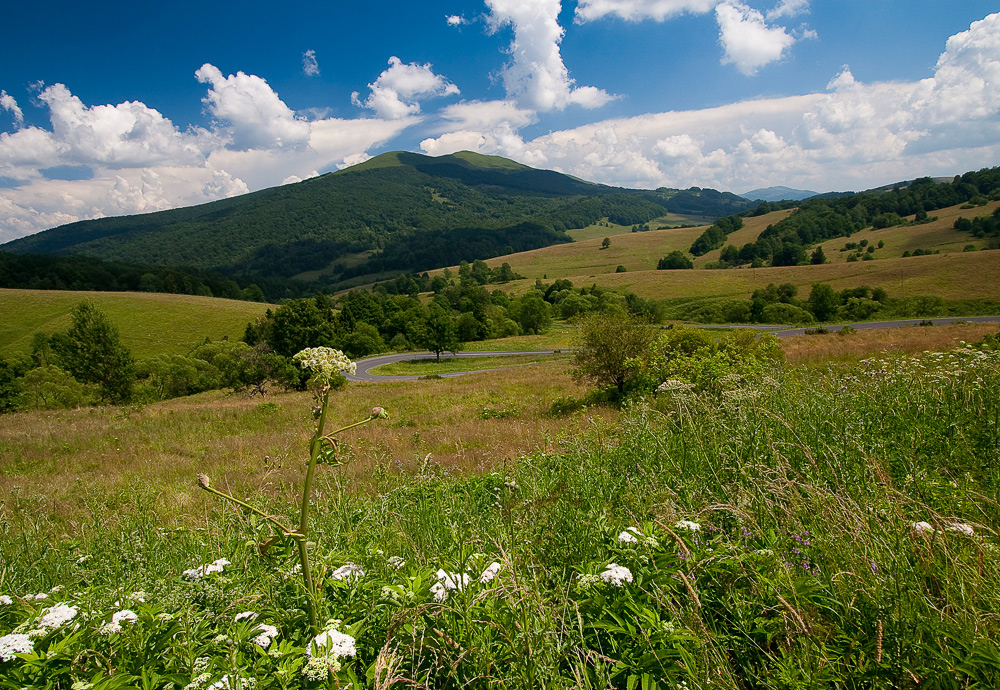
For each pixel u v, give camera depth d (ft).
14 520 20.34
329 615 6.73
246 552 9.89
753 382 22.06
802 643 6.11
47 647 5.91
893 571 7.34
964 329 107.24
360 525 12.42
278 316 229.04
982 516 9.43
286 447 45.80
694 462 14.47
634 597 7.11
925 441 13.32
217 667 5.67
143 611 6.58
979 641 5.83
